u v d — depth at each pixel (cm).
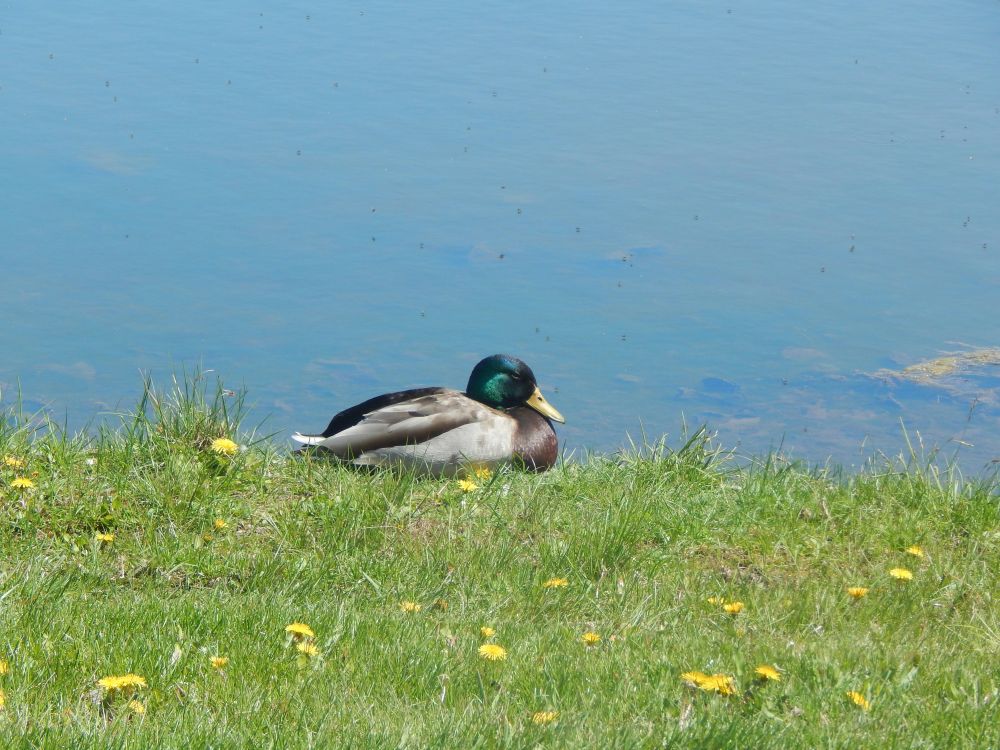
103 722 696
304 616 891
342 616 900
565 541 1157
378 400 1488
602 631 971
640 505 1241
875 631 1023
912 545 1227
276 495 1210
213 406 1294
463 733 714
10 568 980
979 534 1259
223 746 675
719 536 1227
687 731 736
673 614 1024
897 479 1396
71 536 1063
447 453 1418
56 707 715
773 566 1177
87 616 848
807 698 820
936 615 1084
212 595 941
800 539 1227
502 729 731
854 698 810
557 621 989
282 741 684
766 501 1304
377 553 1098
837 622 1040
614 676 850
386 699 785
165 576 1009
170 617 857
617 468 1390
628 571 1125
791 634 995
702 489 1340
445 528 1172
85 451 1228
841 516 1291
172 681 768
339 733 711
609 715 783
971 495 1348
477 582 1058
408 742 698
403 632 895
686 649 911
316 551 1092
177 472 1177
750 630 988
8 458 1160
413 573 1063
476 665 850
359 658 841
